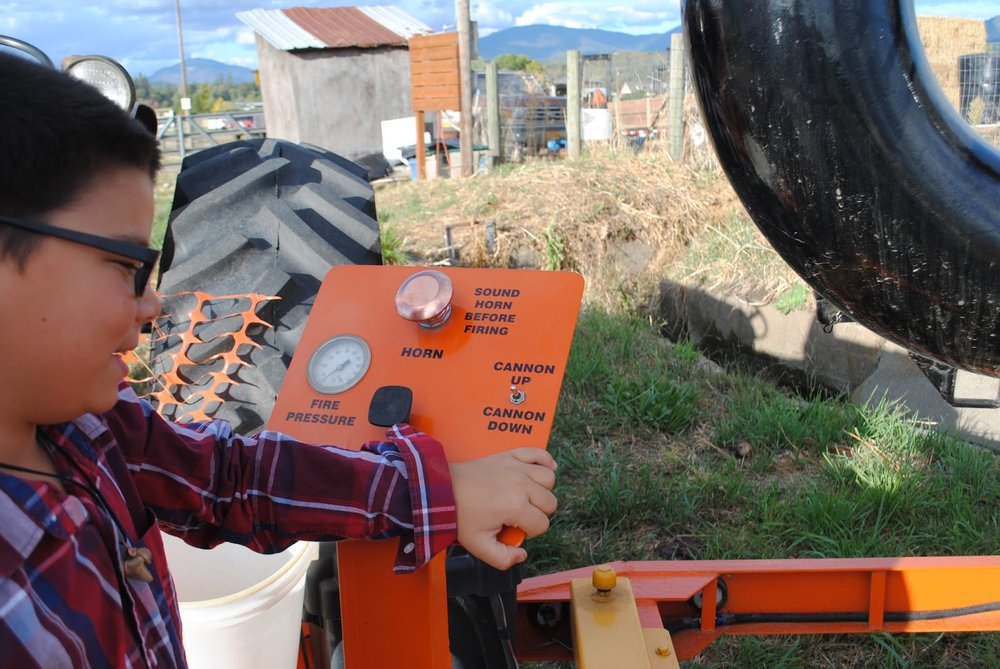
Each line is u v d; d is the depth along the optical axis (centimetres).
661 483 306
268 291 209
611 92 1140
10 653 75
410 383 123
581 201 639
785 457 334
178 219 232
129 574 92
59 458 92
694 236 616
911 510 282
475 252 600
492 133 997
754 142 107
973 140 103
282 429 125
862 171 102
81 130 76
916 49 100
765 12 100
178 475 109
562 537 278
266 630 129
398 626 120
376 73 1412
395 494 111
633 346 451
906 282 109
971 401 151
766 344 476
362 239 236
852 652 229
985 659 220
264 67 1450
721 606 185
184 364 204
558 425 355
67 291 77
